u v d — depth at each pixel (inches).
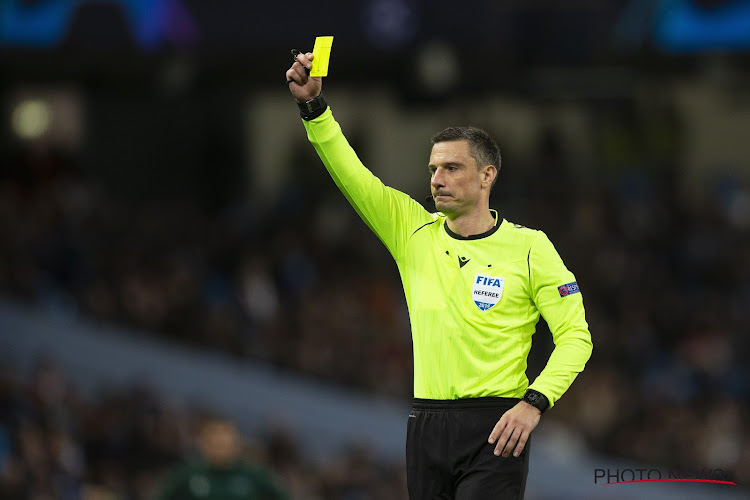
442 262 589.9
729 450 1708.9
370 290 2058.3
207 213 2333.9
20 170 2166.6
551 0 1765.5
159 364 1784.0
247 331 1881.2
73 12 1731.1
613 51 1763.0
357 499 1545.3
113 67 1908.2
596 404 1838.1
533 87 2087.8
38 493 1341.0
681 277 2150.6
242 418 1782.7
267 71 1974.7
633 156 2363.4
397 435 1779.0
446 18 1753.2
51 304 1814.7
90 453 1502.2
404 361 1935.3
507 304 575.8
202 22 1744.6
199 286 1918.1
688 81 2233.0
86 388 1755.7
